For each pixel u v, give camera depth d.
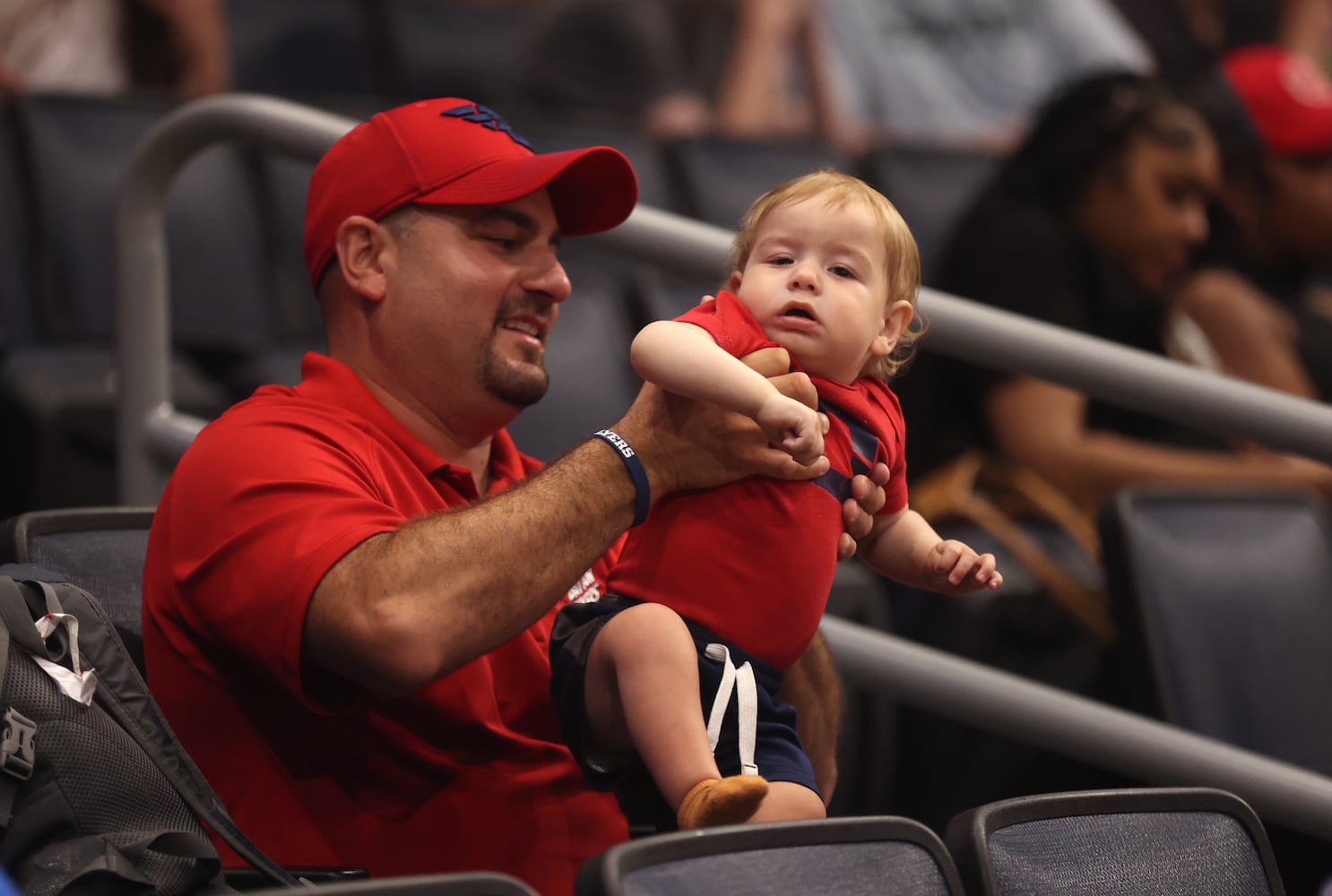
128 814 4.22
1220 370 11.45
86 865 3.97
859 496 4.94
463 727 5.21
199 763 5.15
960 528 9.43
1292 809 6.35
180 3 12.66
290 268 11.29
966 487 9.42
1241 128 11.83
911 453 10.05
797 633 4.80
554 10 14.32
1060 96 10.40
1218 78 12.15
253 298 10.95
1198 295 11.54
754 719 4.62
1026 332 6.20
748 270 5.03
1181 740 6.43
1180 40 18.42
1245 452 10.48
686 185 12.61
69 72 12.48
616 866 3.49
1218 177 11.64
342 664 4.62
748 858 3.74
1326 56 19.41
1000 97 16.53
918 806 9.26
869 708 9.08
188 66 12.77
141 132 10.96
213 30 12.91
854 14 16.45
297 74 14.17
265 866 4.44
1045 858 4.21
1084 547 9.34
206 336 10.64
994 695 6.56
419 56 14.34
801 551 4.77
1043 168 10.26
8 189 10.48
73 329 10.33
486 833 5.18
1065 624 9.05
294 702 5.11
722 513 4.79
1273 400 6.07
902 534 5.25
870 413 5.00
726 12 16.39
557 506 4.72
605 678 4.71
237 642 4.81
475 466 5.98
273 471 4.95
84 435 9.05
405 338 5.58
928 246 13.13
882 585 9.64
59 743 4.15
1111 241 10.16
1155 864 4.35
